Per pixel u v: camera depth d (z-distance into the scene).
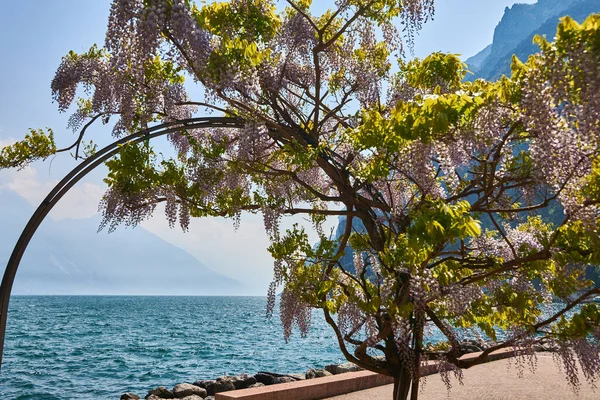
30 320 59.50
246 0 5.65
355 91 6.31
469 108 3.91
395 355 5.11
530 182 4.43
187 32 4.45
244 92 5.05
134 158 5.45
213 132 7.05
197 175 5.84
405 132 4.07
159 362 23.62
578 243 4.62
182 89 6.06
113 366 22.23
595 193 4.20
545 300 5.41
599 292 4.61
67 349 29.27
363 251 5.71
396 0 5.69
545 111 3.59
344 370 11.88
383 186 5.35
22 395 15.50
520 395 8.30
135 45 4.53
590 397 8.16
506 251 5.31
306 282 5.33
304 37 6.18
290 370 20.12
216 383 11.09
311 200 6.68
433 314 5.00
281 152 6.53
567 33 3.27
